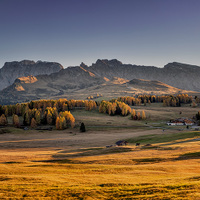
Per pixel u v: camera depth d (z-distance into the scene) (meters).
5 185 24.23
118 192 21.58
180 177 27.30
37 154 69.81
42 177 28.64
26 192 21.78
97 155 59.44
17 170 34.62
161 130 143.50
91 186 23.89
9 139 122.31
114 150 65.38
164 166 35.78
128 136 124.06
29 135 136.00
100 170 34.38
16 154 68.88
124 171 33.38
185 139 75.38
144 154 51.41
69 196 20.67
